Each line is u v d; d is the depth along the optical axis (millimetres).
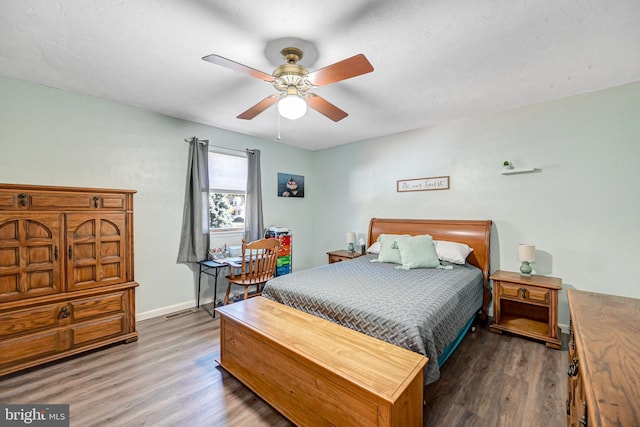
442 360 1928
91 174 2719
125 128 2918
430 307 1812
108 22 1605
